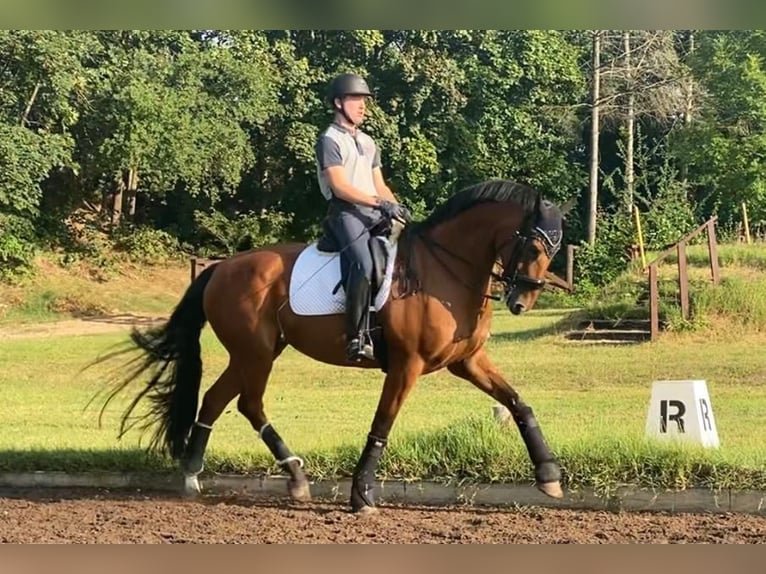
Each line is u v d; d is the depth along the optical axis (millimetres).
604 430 9039
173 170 33562
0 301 30000
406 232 7371
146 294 32812
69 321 29328
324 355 7484
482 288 7172
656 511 7141
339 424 10938
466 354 7281
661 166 38969
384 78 39000
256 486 7859
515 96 40688
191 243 38219
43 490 7988
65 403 13203
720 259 22703
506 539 6398
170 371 7875
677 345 19250
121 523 6852
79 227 35719
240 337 7637
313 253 7570
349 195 7160
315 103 38500
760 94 34812
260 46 37969
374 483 7195
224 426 10688
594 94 36000
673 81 35906
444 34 39656
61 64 29859
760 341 19359
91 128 33406
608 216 35469
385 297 7113
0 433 10203
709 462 7207
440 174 40000
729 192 35719
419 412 11789
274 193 40094
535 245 6836
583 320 21297
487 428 7828
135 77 32969
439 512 7203
